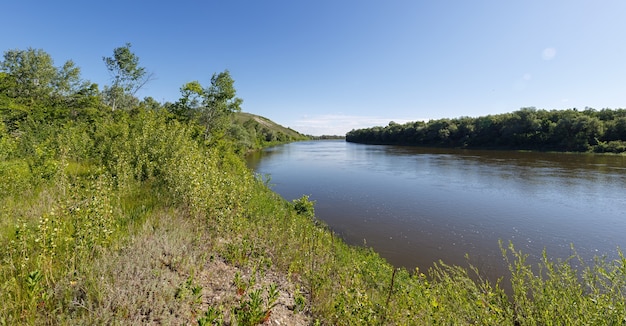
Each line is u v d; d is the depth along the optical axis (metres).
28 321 2.96
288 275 5.42
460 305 4.51
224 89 24.91
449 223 14.23
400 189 22.00
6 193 6.80
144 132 11.83
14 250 3.93
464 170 31.33
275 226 8.65
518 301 4.34
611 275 3.91
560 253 11.04
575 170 29.92
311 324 4.20
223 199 7.52
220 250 5.81
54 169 8.49
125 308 3.40
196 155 10.44
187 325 3.44
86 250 4.06
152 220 6.10
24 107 18.00
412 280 7.05
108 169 9.63
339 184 24.08
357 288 4.77
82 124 16.38
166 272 4.28
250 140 61.16
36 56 33.75
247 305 3.91
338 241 10.77
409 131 92.19
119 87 30.31
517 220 14.73
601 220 14.70
